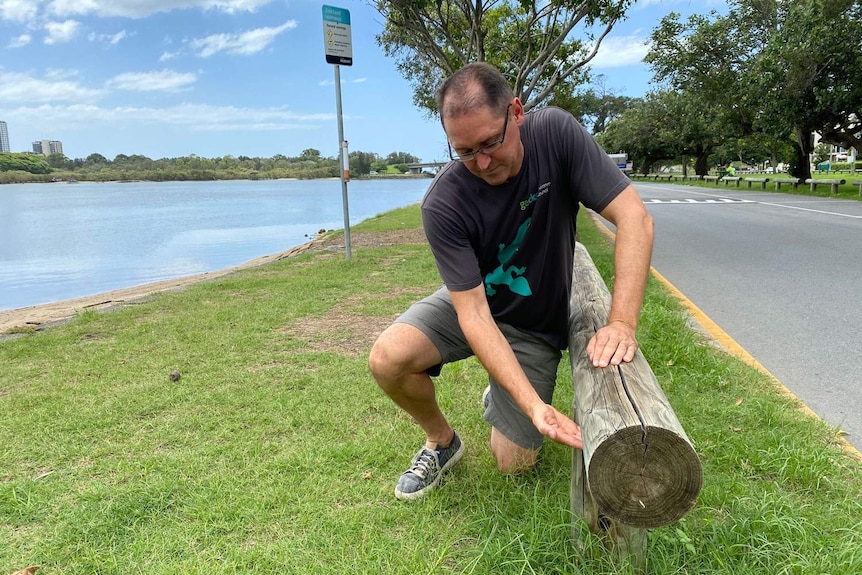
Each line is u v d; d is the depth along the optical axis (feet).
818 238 31.37
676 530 6.48
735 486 7.86
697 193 78.48
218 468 9.10
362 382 12.42
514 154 6.46
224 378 12.91
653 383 6.06
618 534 6.22
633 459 5.23
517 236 7.16
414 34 30.14
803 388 11.65
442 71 32.12
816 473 8.08
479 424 10.36
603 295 9.36
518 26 31.96
